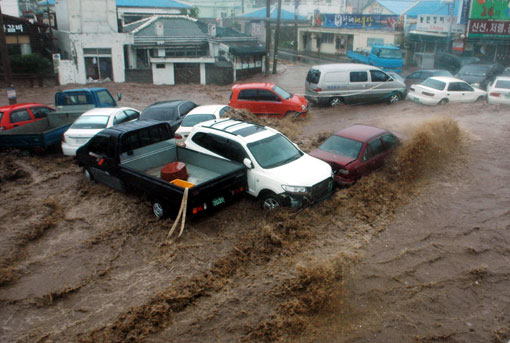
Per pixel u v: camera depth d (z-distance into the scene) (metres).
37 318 5.88
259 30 54.09
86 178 10.79
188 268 6.91
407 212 8.60
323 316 5.83
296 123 15.70
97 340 5.43
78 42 28.86
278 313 5.86
